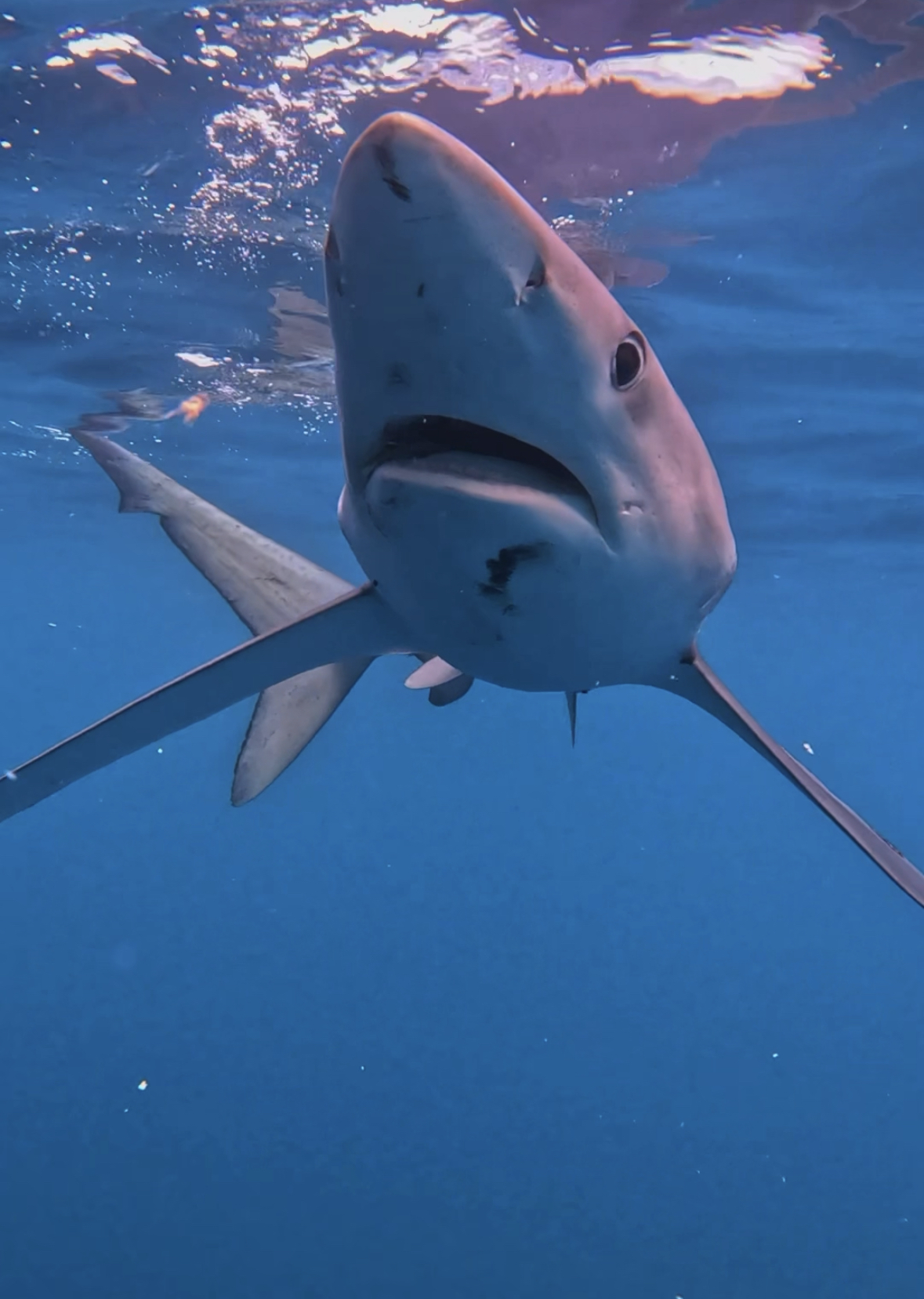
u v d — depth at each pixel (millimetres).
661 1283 16000
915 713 69188
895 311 9898
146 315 10266
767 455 14859
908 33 5703
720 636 37344
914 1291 15953
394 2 5496
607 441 2053
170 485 4465
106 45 5977
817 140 6859
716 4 5418
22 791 2957
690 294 9570
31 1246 16969
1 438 15781
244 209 7961
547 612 2334
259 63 6094
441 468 2062
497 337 1830
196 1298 15062
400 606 2602
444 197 1670
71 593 36594
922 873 2926
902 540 20609
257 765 4117
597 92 6266
